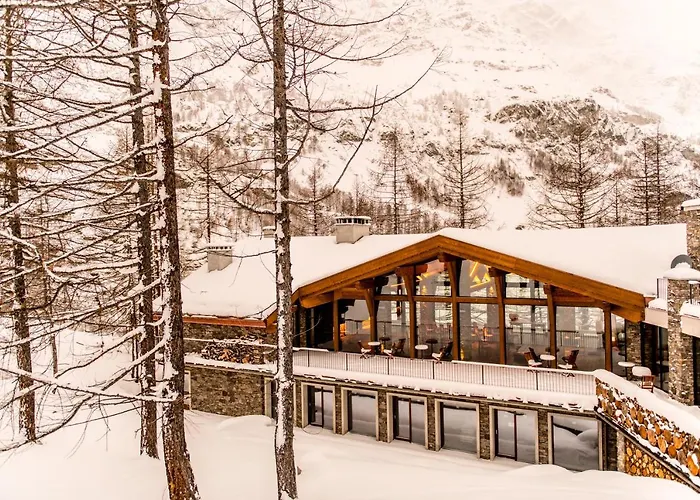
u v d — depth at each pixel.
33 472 11.21
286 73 9.09
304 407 19.08
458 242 16.75
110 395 7.62
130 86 10.32
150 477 11.42
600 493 9.53
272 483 11.95
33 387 7.54
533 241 17.33
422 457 15.84
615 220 43.28
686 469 9.46
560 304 16.50
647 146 51.31
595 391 14.45
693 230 12.41
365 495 10.84
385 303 19.86
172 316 8.19
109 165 7.58
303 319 20.69
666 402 10.67
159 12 7.89
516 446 15.90
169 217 8.23
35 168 10.89
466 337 18.52
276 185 9.09
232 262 24.23
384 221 48.88
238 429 17.52
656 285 14.56
